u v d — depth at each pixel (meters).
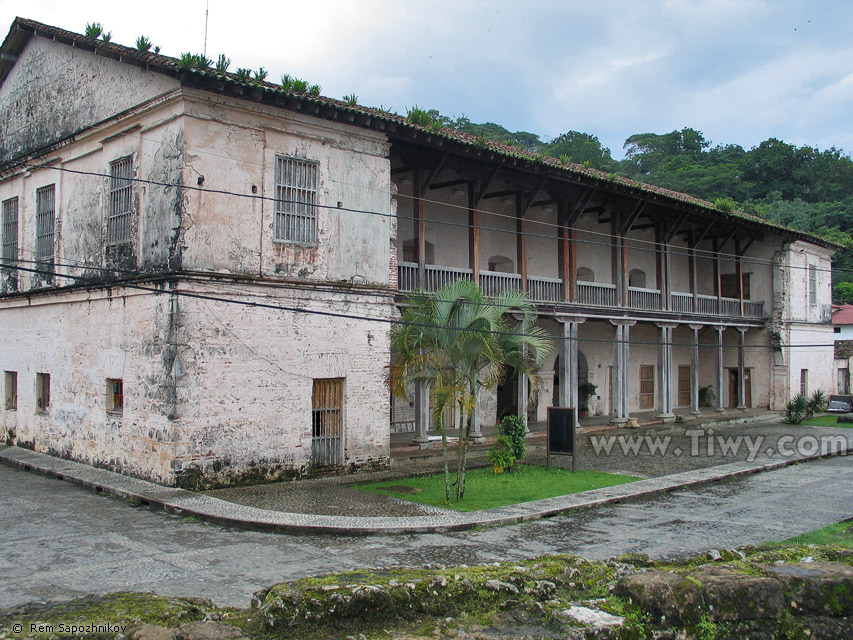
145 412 14.30
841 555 7.42
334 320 15.84
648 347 30.41
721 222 28.25
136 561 9.10
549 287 22.03
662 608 5.56
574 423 17.17
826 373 34.91
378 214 16.11
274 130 15.10
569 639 5.20
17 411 19.45
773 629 5.73
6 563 8.94
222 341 14.11
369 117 16.16
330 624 5.39
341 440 15.92
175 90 13.93
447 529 11.16
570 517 12.46
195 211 13.89
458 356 13.70
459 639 5.17
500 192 21.61
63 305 17.56
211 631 4.95
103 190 16.27
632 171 81.12
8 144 20.48
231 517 11.31
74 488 14.24
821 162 69.31
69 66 17.94
